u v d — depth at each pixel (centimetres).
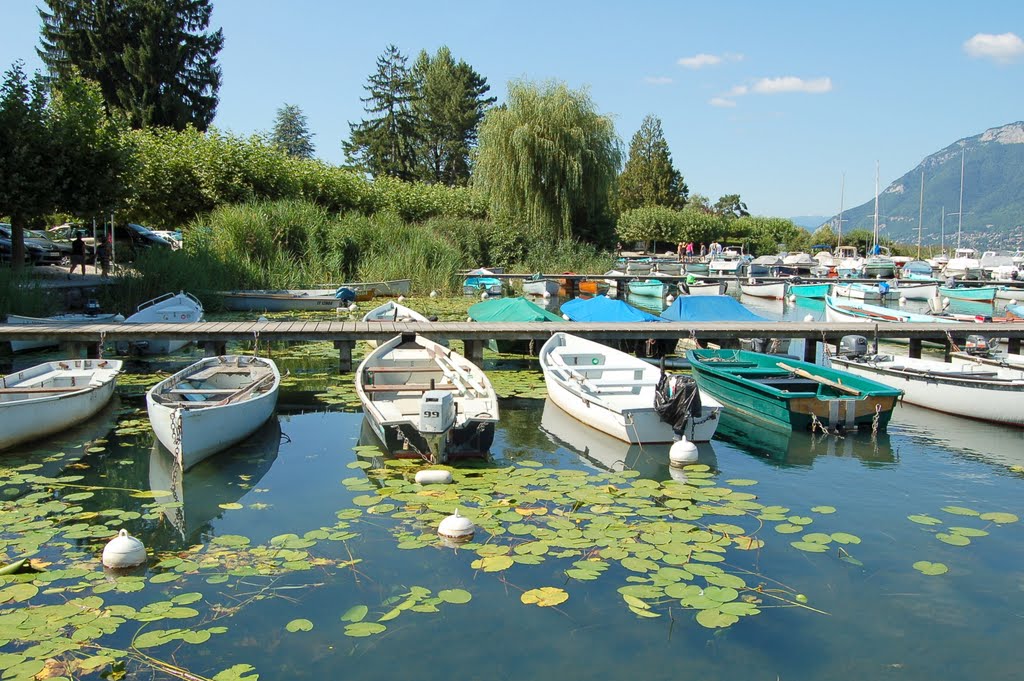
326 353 1511
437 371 1045
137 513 652
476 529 604
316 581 519
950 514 675
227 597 497
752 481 753
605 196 3303
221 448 812
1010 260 4459
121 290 1866
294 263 2411
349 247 2628
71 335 1262
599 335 1413
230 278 2195
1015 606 503
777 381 1062
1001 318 2217
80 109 1795
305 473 765
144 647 431
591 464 813
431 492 694
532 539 584
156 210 2680
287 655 433
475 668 424
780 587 520
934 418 1050
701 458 855
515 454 852
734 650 445
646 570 529
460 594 495
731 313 1658
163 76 3812
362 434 926
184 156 2653
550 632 459
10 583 506
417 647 444
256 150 2792
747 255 5147
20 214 1733
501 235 3139
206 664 423
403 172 5988
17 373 952
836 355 1288
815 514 670
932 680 422
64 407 868
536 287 2648
